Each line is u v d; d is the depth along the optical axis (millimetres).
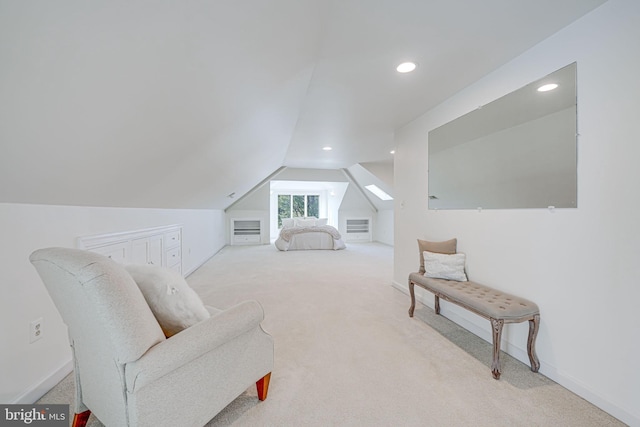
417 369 1837
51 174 1411
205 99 1658
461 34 1712
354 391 1610
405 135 3463
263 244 8492
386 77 2260
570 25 1639
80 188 1728
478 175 2340
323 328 2457
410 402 1522
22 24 748
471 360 1956
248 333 1393
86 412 1303
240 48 1380
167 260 3578
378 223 9125
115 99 1208
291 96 2355
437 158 2854
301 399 1540
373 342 2205
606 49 1479
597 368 1516
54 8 758
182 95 1484
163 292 1178
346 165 6906
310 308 2959
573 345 1634
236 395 1345
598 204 1521
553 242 1752
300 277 4336
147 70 1170
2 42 762
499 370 1743
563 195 1693
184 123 1797
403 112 3049
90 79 1034
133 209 2711
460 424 1369
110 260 1020
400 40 1759
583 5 1487
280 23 1340
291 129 3523
